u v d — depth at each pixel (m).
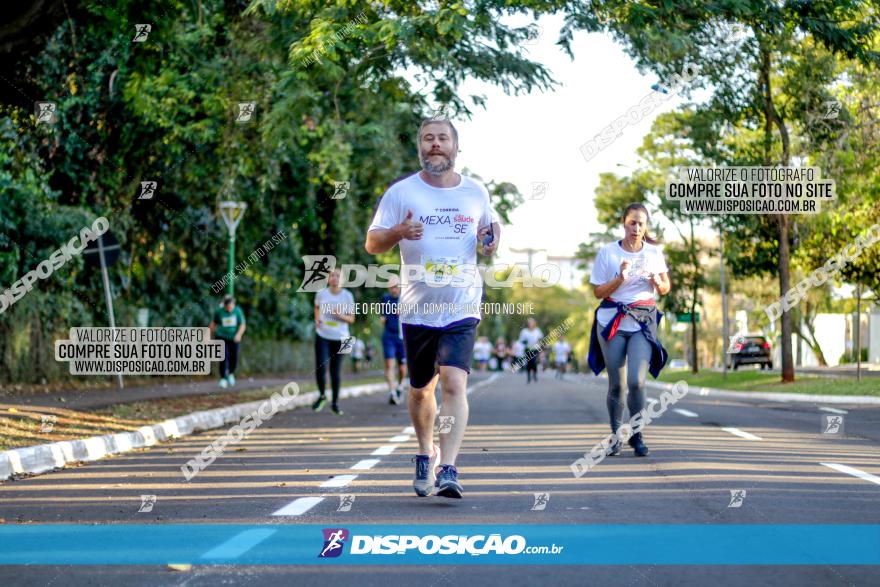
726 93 24.83
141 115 20.77
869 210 26.89
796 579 5.24
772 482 8.53
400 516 7.04
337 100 21.36
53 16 13.09
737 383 34.56
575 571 5.44
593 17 16.72
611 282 10.28
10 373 18.31
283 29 18.00
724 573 5.37
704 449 11.12
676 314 45.72
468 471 9.38
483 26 17.22
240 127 21.23
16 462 9.90
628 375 10.39
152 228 23.61
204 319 26.09
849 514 7.03
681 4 16.67
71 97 19.69
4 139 18.83
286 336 35.97
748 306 57.47
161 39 14.90
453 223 7.53
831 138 25.70
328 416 17.67
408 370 7.75
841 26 18.53
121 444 12.31
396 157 23.92
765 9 17.27
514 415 17.03
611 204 41.41
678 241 44.09
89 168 21.17
